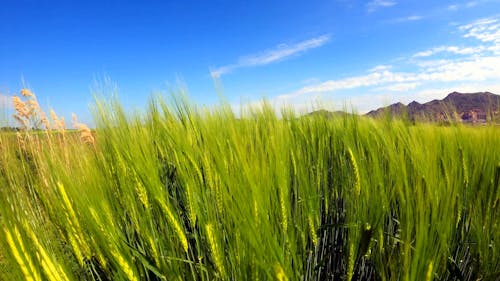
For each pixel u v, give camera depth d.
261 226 1.22
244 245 1.23
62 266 1.23
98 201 1.42
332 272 1.92
